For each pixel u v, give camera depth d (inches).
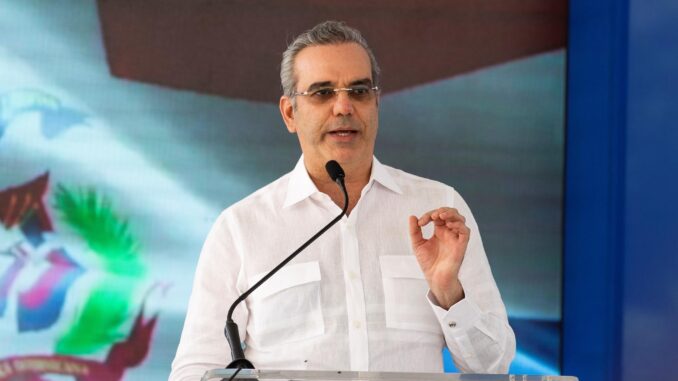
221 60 330.0
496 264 334.3
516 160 336.5
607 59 319.0
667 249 313.6
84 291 319.9
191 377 209.2
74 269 320.2
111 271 321.7
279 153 329.7
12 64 321.7
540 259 335.9
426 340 224.4
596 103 323.3
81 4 325.7
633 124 315.0
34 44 323.3
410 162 333.1
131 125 325.4
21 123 320.2
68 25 325.1
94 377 319.0
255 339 225.8
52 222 319.9
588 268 323.9
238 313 227.8
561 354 334.3
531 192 336.5
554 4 338.6
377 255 230.7
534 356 333.4
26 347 316.5
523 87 337.4
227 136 328.5
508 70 337.4
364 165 231.3
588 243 324.5
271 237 231.5
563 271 336.5
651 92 315.0
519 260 335.3
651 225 314.3
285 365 222.4
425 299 226.7
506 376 167.6
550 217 336.5
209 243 234.7
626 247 314.3
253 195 240.5
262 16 332.2
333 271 228.4
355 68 222.5
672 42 315.0
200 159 327.3
